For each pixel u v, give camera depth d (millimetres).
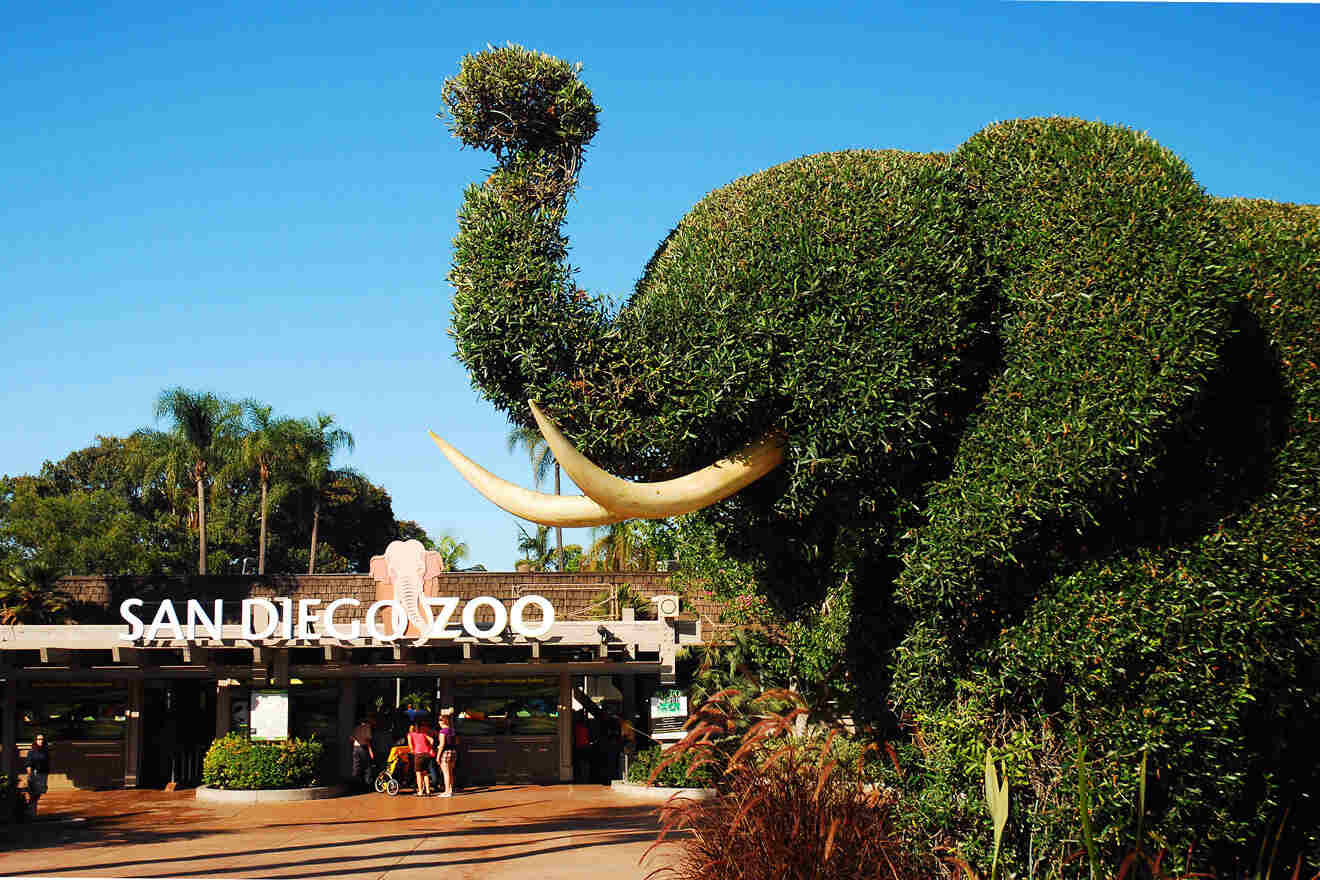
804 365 5324
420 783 16625
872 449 5422
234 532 40469
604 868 9242
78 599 20047
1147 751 5219
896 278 5430
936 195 5656
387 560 17391
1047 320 5488
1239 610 5367
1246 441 5742
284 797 16078
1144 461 5254
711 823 5719
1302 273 5895
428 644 16891
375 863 9875
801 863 5234
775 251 5504
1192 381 5250
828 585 6773
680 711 16422
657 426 5309
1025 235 5664
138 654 16953
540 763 18578
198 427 34875
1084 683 5371
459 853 10422
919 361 5473
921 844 5617
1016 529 5352
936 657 5762
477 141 5715
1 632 16359
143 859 10375
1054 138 5852
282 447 36438
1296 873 5328
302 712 18719
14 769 18203
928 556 5547
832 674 6848
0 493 43469
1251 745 5766
